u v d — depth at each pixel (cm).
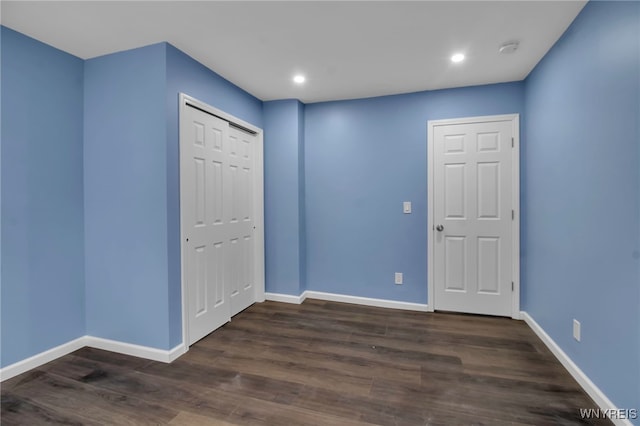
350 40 214
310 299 353
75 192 231
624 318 145
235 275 302
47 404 170
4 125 192
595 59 166
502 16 186
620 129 147
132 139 222
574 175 191
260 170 337
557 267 216
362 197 334
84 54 228
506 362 212
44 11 177
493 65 252
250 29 200
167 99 214
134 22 190
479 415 159
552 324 225
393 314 306
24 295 203
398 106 319
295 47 223
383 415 159
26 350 204
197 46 221
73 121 229
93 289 236
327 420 156
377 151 328
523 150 281
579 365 186
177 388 184
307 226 355
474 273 299
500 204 289
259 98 333
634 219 138
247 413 162
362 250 336
